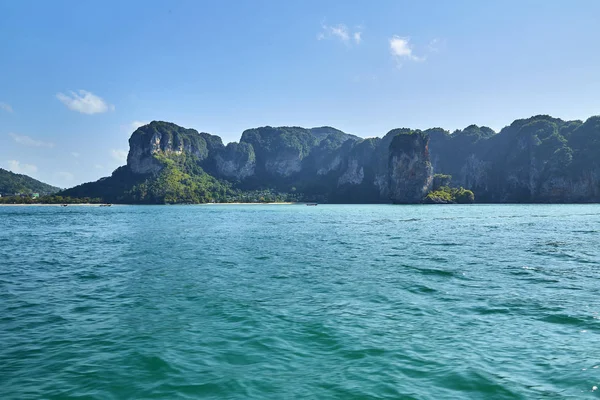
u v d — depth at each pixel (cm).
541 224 5978
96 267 2384
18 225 6850
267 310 1400
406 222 6762
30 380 867
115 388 832
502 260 2497
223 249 3212
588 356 970
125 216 10431
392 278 1945
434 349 1027
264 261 2541
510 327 1195
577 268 2198
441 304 1459
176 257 2772
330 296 1595
